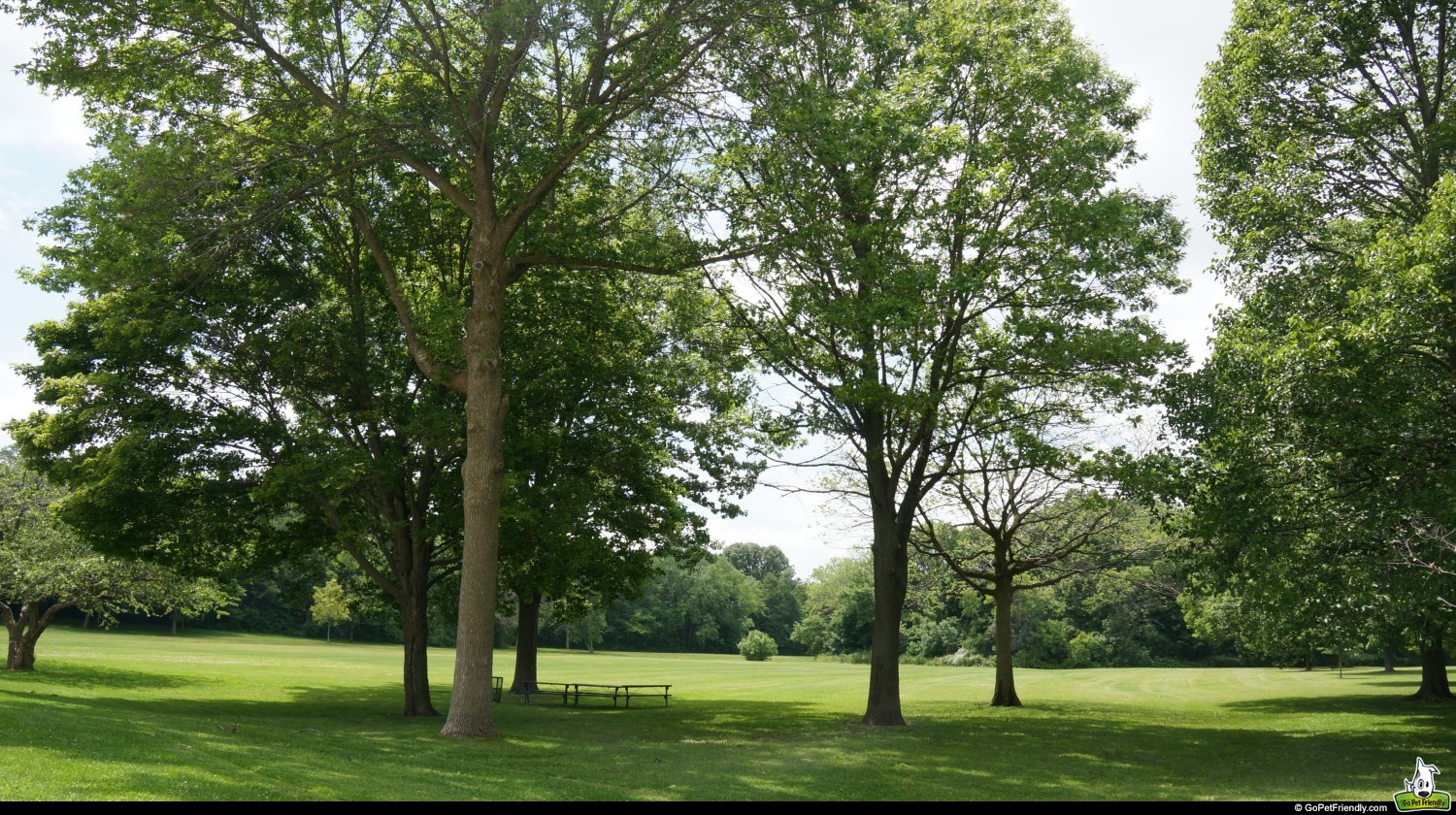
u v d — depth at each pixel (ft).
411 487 81.61
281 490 72.64
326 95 61.41
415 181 81.00
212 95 62.49
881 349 68.18
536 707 98.84
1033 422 76.79
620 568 90.02
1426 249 51.90
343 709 85.87
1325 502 59.36
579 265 67.41
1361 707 103.40
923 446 78.13
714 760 54.03
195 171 60.29
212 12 58.65
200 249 64.03
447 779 42.42
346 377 79.25
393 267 83.51
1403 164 69.00
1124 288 75.20
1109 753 61.62
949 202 64.44
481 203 64.28
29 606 113.09
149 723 52.29
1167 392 70.18
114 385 75.31
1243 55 71.41
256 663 167.12
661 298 85.20
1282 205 68.74
